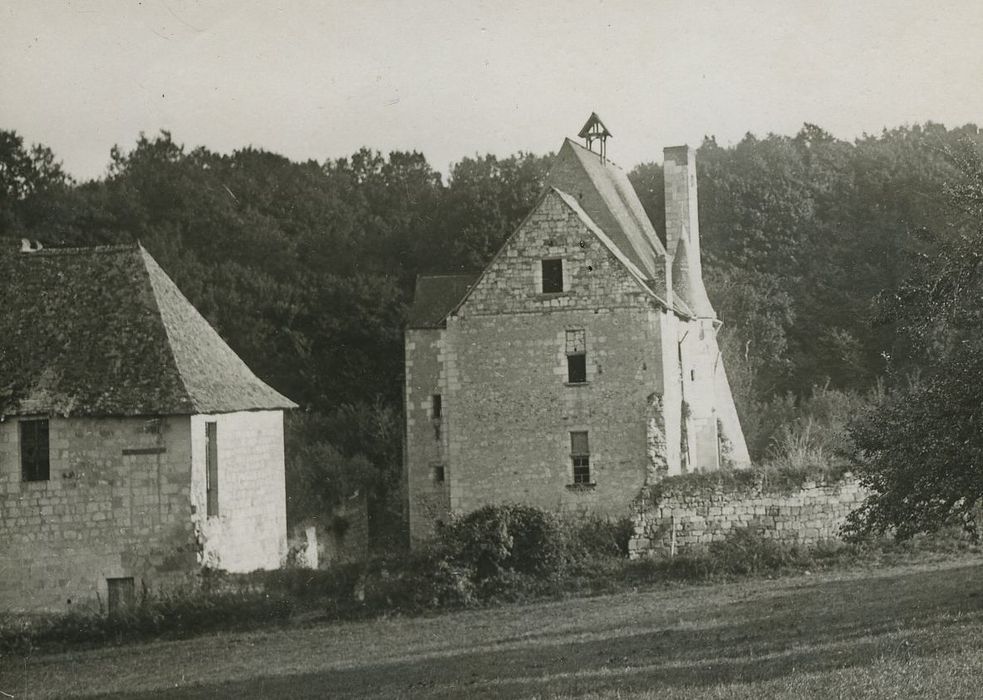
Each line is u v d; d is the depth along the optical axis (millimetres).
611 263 37969
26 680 24562
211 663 25109
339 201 74438
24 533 31578
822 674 16516
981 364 19250
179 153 76125
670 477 34688
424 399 43500
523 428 38094
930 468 19078
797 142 77625
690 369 42625
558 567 32000
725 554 32594
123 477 31391
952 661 16312
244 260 68625
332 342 60969
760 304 67438
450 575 31125
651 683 17812
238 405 33469
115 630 29875
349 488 46344
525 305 38375
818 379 66000
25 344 33031
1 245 35406
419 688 19703
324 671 22672
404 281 68500
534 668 20641
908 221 69438
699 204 72625
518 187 68250
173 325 33781
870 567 31172
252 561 34031
